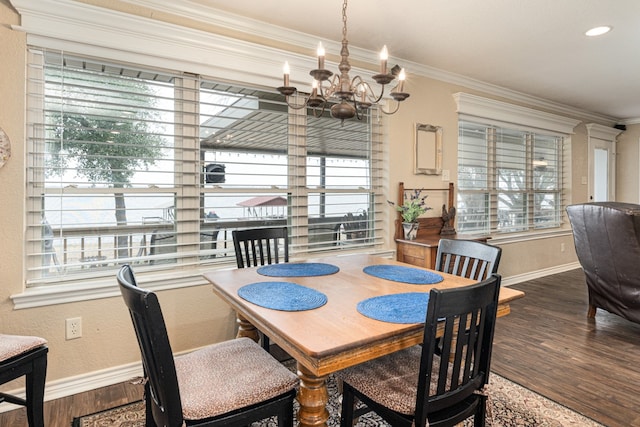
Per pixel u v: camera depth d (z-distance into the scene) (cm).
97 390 208
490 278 121
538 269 476
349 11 242
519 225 461
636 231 262
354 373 138
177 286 236
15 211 191
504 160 439
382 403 123
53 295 197
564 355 250
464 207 398
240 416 120
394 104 332
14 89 189
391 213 332
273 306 139
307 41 280
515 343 269
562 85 409
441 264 205
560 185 515
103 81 215
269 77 265
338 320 125
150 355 108
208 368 137
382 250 326
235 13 243
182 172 240
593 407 189
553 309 346
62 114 204
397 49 307
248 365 140
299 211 287
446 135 372
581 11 245
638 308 275
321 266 211
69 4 196
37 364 156
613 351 255
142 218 229
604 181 575
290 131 281
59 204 206
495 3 234
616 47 305
